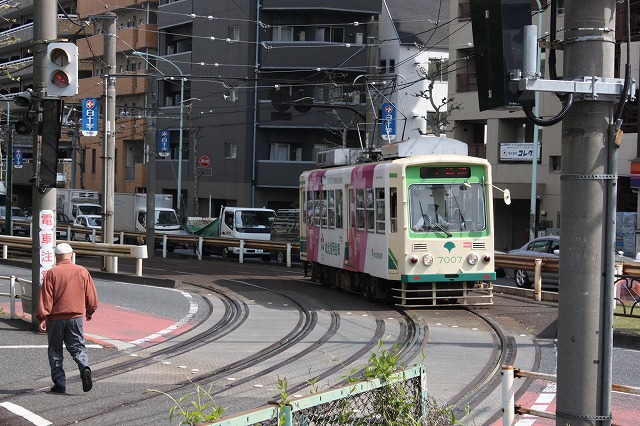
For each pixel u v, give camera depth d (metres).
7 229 64.94
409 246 29.34
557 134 62.06
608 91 7.51
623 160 52.34
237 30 83.62
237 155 85.19
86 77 101.31
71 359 20.77
